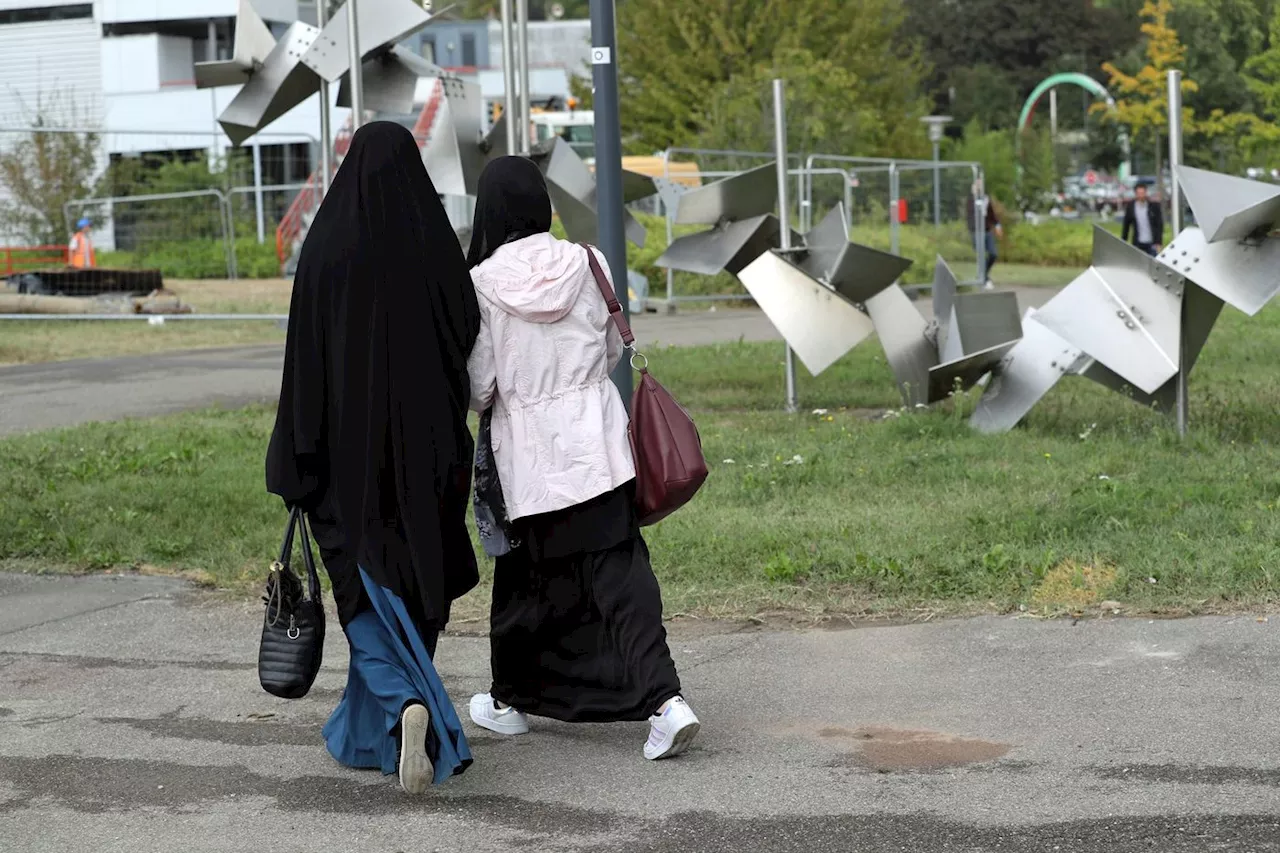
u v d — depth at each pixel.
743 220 18.42
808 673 9.16
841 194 42.28
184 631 10.66
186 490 14.87
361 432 7.17
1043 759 7.58
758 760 7.74
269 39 19.91
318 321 7.22
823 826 6.85
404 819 7.11
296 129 66.06
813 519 12.56
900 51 72.62
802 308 17.86
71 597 11.66
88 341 32.22
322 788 7.55
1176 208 15.45
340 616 7.39
